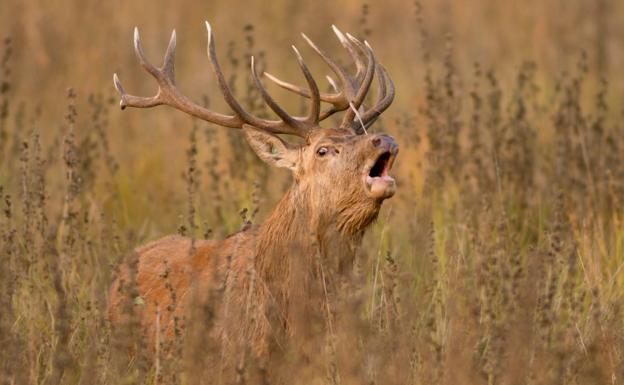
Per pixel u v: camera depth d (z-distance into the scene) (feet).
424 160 83.66
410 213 76.07
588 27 140.05
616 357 53.01
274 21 143.43
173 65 61.77
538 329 53.21
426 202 75.82
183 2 143.74
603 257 69.05
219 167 93.97
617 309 58.03
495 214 73.10
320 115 61.67
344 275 56.34
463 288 56.90
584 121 84.07
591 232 72.54
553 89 108.37
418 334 53.36
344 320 50.62
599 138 83.10
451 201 76.79
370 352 49.88
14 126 97.60
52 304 60.39
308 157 57.41
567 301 57.82
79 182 69.62
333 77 126.82
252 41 88.69
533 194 78.43
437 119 84.07
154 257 62.23
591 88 118.01
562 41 136.56
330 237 56.65
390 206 76.79
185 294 57.62
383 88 61.87
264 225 57.72
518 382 48.98
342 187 56.13
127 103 61.36
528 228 75.82
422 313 58.59
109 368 52.03
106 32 131.03
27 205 64.75
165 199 85.15
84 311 58.29
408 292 56.03
